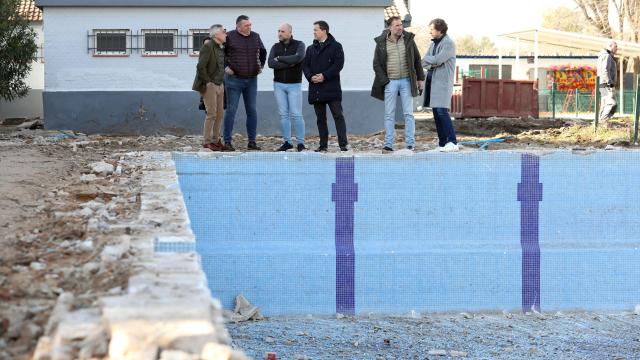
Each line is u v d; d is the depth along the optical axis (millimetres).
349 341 10703
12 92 23219
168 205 8477
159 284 5051
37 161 13211
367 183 12852
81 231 7082
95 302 4793
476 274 12922
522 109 28562
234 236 12750
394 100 14594
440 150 13992
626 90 39469
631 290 13281
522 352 10414
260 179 12781
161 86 21297
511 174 13070
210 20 21266
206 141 15281
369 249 12766
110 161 12945
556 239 13211
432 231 12969
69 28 21078
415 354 10109
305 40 21359
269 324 11750
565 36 32781
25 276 5676
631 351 10570
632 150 13305
